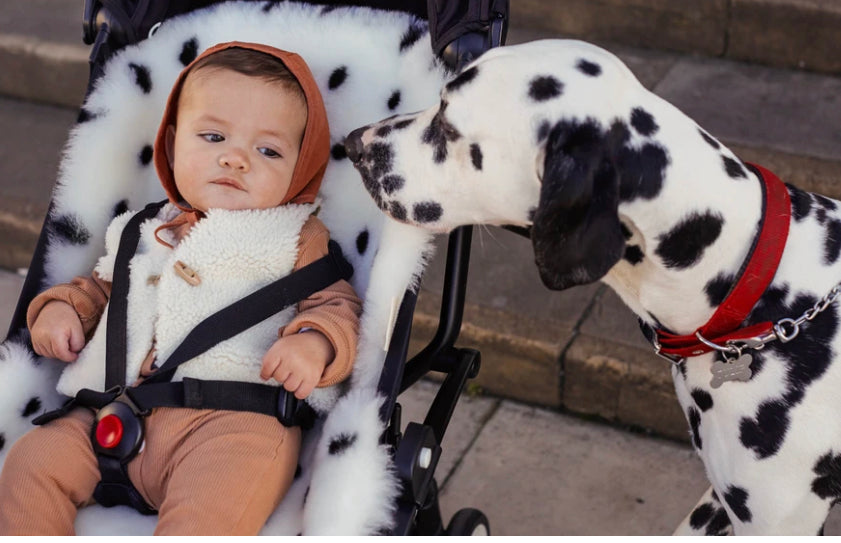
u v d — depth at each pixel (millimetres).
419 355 2180
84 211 2326
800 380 1961
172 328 2084
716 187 1896
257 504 1876
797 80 3844
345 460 1879
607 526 2848
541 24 4234
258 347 2074
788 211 1970
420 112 2049
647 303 2039
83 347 2174
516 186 1872
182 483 1866
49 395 2188
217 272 2111
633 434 3152
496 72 1848
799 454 1994
